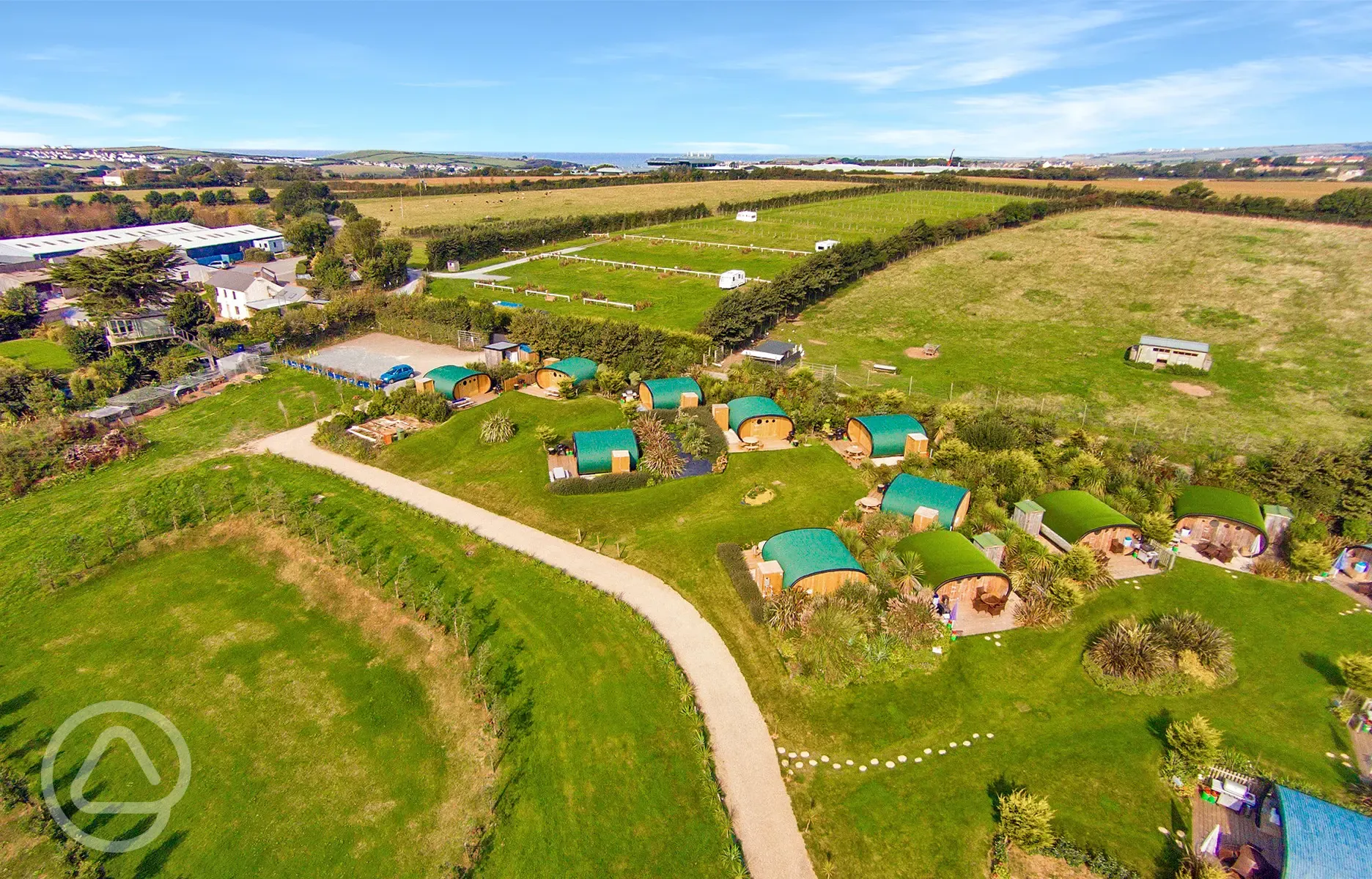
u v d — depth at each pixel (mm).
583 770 25719
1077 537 38219
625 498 44625
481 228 136750
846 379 67000
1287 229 117188
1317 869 19688
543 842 23234
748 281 101438
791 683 29422
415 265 119250
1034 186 171625
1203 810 24000
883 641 30797
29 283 98500
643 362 64438
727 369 68562
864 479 46750
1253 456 48906
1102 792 24688
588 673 30156
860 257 101125
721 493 45312
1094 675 29859
